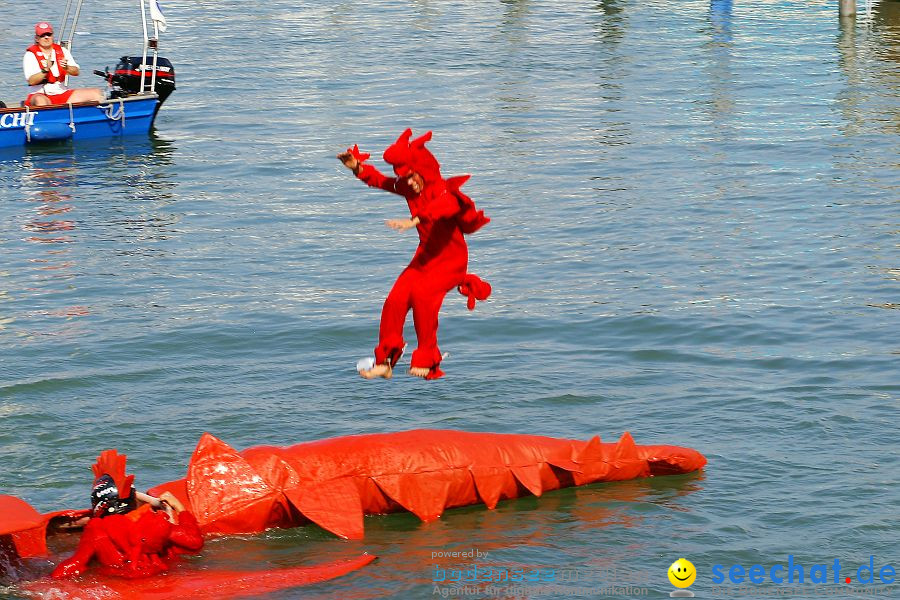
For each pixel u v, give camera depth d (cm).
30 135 6806
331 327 3941
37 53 6925
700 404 3272
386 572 2358
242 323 3978
